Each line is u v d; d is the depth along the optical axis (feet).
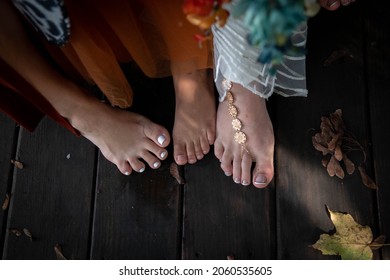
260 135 2.84
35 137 3.09
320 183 2.93
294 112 3.04
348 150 2.97
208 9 1.54
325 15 3.18
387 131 2.98
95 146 3.06
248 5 1.46
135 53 2.64
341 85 3.07
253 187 2.93
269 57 1.51
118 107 3.06
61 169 3.03
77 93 2.63
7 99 2.61
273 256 2.85
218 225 2.90
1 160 3.05
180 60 2.69
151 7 2.40
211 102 2.94
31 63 2.40
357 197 2.89
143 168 2.95
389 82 3.06
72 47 2.54
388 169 2.92
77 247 2.91
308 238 2.85
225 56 2.39
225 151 2.89
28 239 2.92
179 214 2.93
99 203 2.97
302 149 2.98
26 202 2.98
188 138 2.94
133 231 2.92
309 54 3.13
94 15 2.35
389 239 2.81
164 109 3.08
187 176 2.98
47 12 2.11
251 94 2.78
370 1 3.17
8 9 2.23
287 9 1.37
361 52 3.11
